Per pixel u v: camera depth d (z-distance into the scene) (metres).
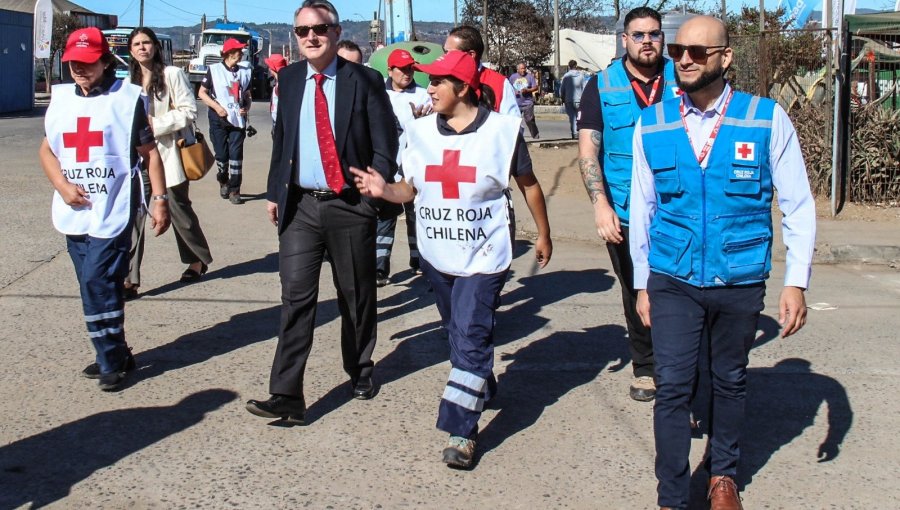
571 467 4.54
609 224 4.71
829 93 11.59
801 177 3.72
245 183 13.77
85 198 5.31
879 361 6.13
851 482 4.40
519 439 4.86
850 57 11.10
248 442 4.76
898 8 17.75
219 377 5.70
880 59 12.27
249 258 8.98
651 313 3.89
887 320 7.12
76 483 4.28
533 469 4.51
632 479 4.41
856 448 4.79
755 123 3.68
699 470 4.52
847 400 5.44
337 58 5.04
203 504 4.10
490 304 4.55
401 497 4.20
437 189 4.55
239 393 5.44
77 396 5.35
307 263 4.94
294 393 4.90
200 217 11.11
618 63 5.18
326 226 4.99
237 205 11.95
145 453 4.61
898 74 12.30
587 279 8.38
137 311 7.12
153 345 6.30
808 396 5.51
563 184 13.55
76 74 5.27
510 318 7.15
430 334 6.67
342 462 4.55
